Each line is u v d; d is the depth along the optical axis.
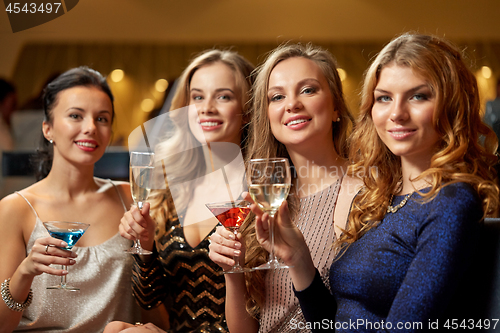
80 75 1.56
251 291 1.28
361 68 5.80
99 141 1.53
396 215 1.06
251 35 6.00
